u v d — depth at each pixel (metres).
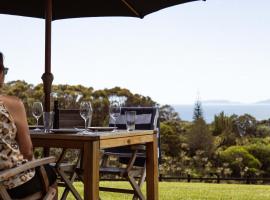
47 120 3.17
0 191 2.07
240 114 21.92
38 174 2.29
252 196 6.38
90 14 4.50
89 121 3.33
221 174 19.30
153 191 3.41
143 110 4.12
